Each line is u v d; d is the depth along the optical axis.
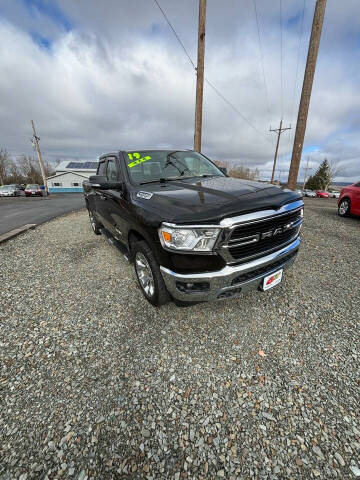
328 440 1.34
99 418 1.48
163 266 2.02
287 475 1.19
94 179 2.76
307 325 2.28
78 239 5.26
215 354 1.96
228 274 1.89
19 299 2.82
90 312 2.55
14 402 1.59
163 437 1.38
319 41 6.23
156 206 2.11
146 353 1.98
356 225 6.17
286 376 1.75
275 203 2.08
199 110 7.21
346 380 1.71
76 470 1.23
